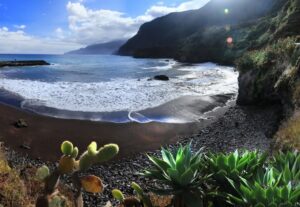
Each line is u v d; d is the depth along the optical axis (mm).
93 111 18891
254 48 55281
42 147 12961
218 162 3404
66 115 18000
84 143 13688
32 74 45500
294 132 8164
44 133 14742
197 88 28906
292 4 47969
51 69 57500
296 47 16797
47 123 16344
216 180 3367
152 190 3148
